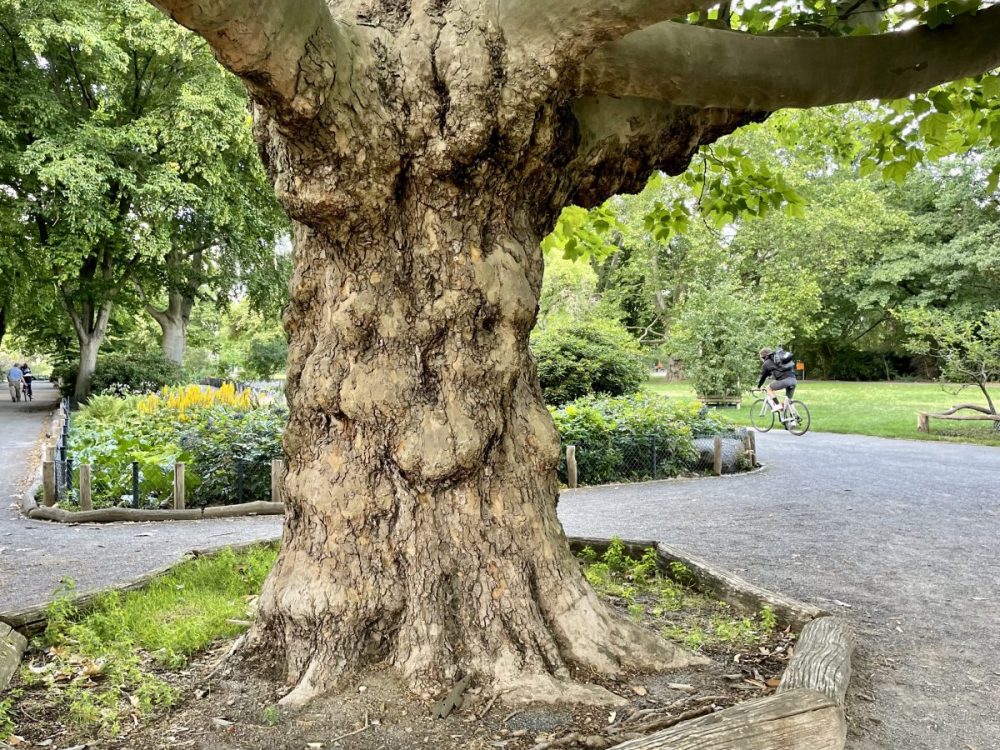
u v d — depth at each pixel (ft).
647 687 9.59
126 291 78.38
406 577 9.87
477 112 8.96
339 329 10.06
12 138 60.85
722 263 93.97
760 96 10.05
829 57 10.09
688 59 9.52
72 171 58.65
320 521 10.04
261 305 84.07
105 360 79.82
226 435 29.58
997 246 90.74
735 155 18.16
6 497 29.30
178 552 20.17
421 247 9.88
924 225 106.42
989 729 9.34
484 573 9.90
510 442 10.57
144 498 27.04
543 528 10.54
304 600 9.75
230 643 11.29
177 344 90.33
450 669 9.30
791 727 7.61
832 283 108.58
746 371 69.36
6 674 9.91
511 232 10.40
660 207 19.06
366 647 9.64
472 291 9.93
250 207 74.28
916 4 14.34
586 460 33.09
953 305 101.71
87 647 10.72
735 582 13.80
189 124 65.46
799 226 89.66
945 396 79.00
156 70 73.26
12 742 8.20
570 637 10.09
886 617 13.91
